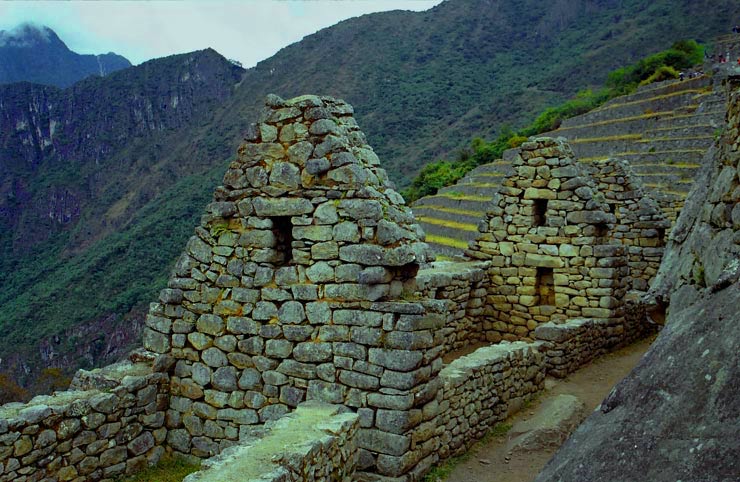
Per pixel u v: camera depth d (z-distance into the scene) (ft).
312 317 22.76
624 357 40.06
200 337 25.00
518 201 42.29
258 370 23.71
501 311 42.52
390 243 21.65
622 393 11.36
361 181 22.34
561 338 35.50
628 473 9.45
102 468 22.77
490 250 43.21
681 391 9.93
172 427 25.32
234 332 24.27
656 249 51.16
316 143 23.17
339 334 22.24
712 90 114.32
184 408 25.17
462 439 25.46
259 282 23.85
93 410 22.50
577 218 40.19
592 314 39.99
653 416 10.03
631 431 10.14
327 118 23.36
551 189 41.06
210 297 24.88
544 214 43.42
